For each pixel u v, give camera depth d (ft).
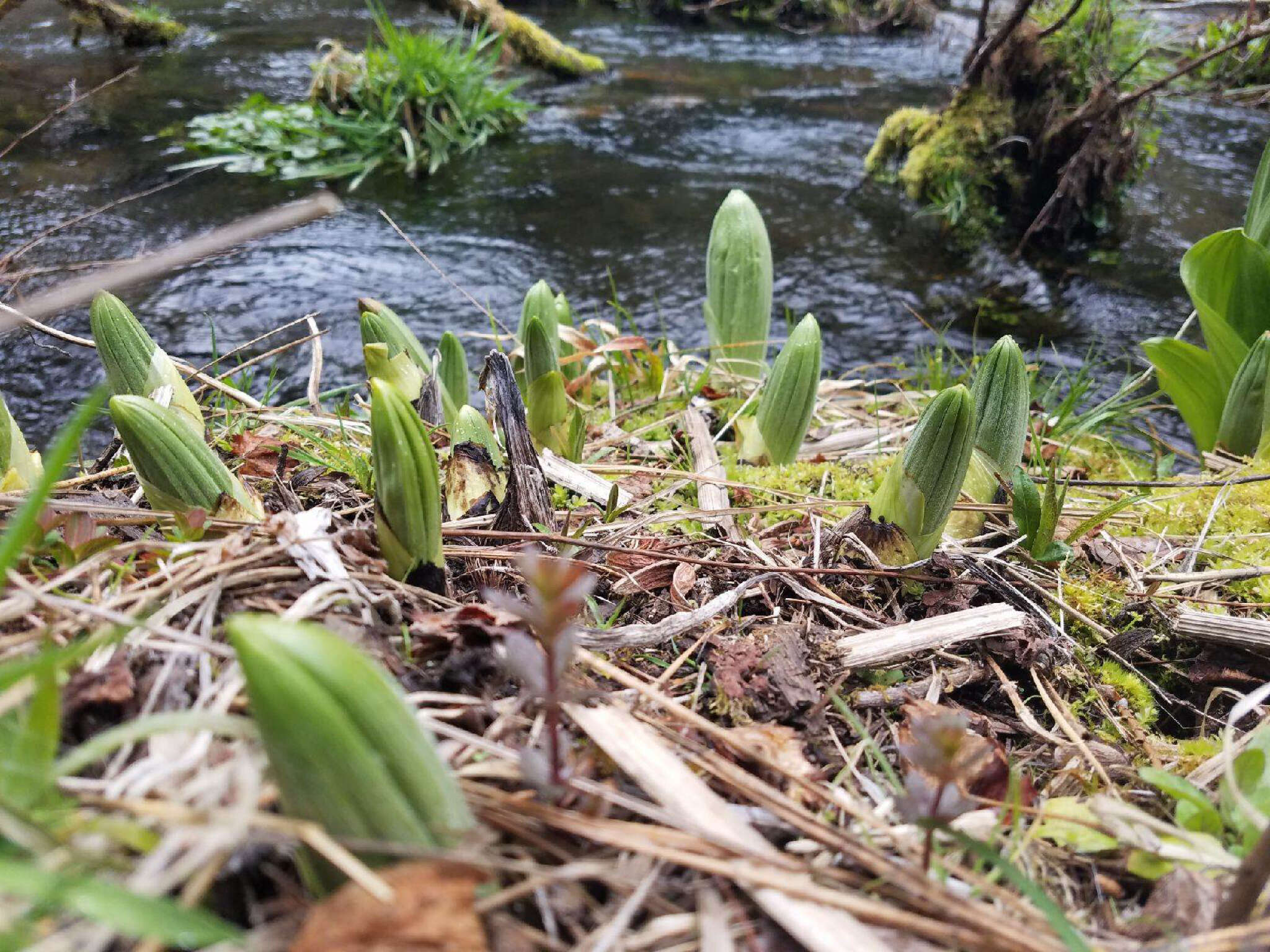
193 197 5.05
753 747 1.12
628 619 1.47
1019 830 1.04
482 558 1.47
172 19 8.05
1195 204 5.50
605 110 6.98
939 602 1.52
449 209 5.24
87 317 3.85
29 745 0.70
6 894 0.68
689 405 2.65
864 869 0.93
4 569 0.74
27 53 6.98
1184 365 2.60
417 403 1.96
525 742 1.03
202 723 0.71
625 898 0.85
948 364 3.95
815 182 5.77
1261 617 1.66
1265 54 4.61
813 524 1.73
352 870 0.68
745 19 10.00
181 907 0.63
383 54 6.21
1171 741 1.44
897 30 9.28
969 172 5.13
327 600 1.14
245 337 3.87
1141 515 2.09
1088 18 4.94
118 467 1.76
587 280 4.54
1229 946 0.82
